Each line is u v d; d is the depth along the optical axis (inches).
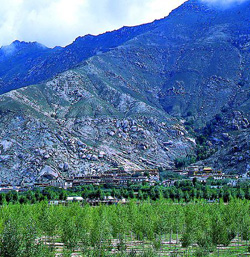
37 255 3334.2
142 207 6722.4
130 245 5546.3
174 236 6348.4
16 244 3267.7
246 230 5383.9
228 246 5452.8
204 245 4643.2
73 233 4916.3
